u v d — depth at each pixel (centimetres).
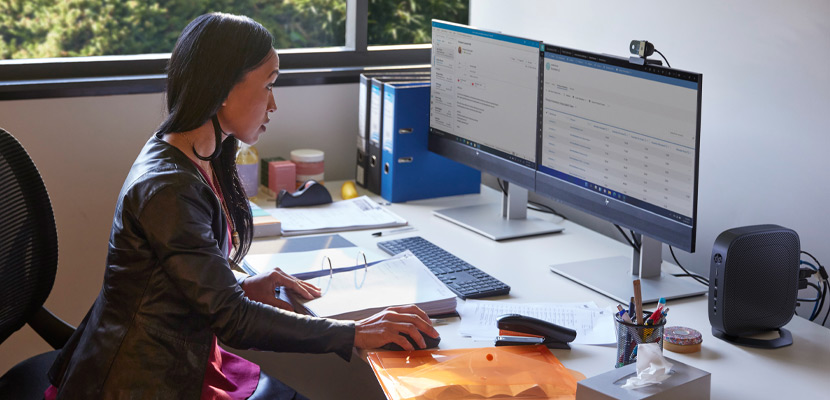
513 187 216
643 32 205
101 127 233
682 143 155
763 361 142
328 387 227
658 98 159
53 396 149
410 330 142
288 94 253
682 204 158
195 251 131
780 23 172
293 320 138
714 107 190
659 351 122
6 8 276
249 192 233
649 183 165
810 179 170
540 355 141
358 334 141
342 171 267
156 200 131
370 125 243
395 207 232
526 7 246
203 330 138
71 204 236
